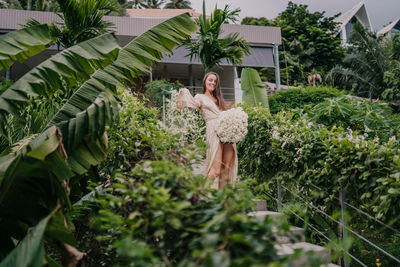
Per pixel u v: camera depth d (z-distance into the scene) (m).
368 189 3.09
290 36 28.67
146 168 1.85
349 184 3.23
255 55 15.11
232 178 4.33
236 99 14.23
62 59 2.94
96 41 3.18
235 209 1.52
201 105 4.44
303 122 4.51
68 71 2.94
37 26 3.27
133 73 3.56
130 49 3.57
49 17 12.54
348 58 17.23
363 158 3.09
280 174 4.60
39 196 2.16
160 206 1.58
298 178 4.19
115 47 3.16
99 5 5.70
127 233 1.77
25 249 1.69
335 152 3.41
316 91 14.01
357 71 17.11
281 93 14.05
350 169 3.20
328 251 3.07
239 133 4.16
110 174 3.40
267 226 1.33
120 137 3.48
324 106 5.83
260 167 5.14
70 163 2.76
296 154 4.09
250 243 1.24
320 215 3.98
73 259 2.23
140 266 1.34
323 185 3.73
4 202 2.14
